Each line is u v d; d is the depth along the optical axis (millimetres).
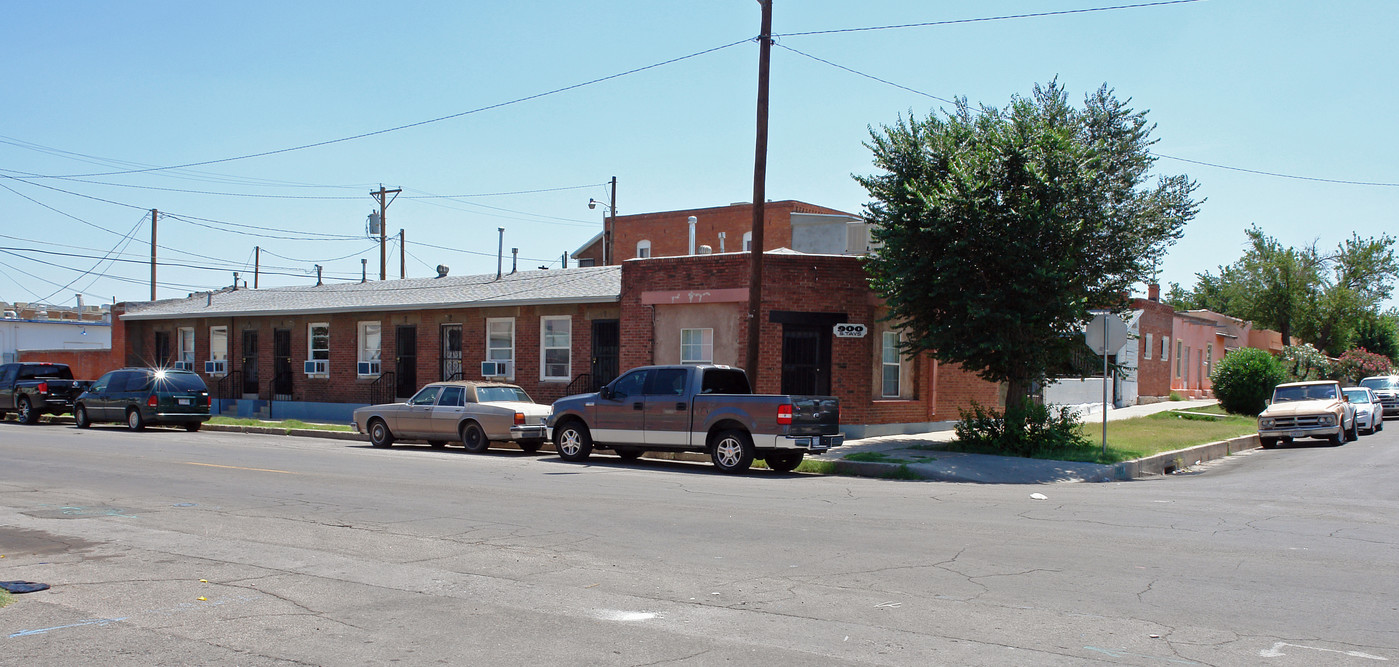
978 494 13531
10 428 27234
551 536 9828
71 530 10219
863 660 5676
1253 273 54125
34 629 6371
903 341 23266
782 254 22344
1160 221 19984
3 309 53656
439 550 9117
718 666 5570
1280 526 10633
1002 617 6629
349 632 6297
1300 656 5738
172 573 8117
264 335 33031
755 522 10680
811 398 16359
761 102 19031
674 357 23531
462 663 5637
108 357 40844
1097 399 34219
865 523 10633
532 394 26438
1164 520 10984
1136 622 6492
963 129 19391
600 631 6320
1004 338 18234
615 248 49156
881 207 19844
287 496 12797
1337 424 24391
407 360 29750
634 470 16578
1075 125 20062
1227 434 24500
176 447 20719
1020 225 17953
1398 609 6848
